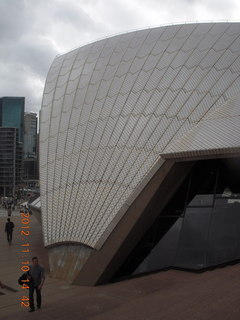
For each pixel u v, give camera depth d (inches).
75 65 914.1
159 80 696.4
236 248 474.9
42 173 737.6
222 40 693.9
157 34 824.3
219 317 293.7
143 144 606.5
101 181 615.5
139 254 525.3
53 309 376.2
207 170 530.0
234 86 587.8
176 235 512.1
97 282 478.9
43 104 880.3
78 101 802.8
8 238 826.8
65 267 534.6
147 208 506.9
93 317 340.5
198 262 472.1
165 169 509.4
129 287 430.9
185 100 621.3
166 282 432.1
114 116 703.7
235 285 377.1
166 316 311.0
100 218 550.9
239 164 506.6
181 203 533.3
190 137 527.2
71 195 640.4
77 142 725.3
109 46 892.0
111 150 650.2
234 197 493.4
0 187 5541.3
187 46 730.8
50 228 612.1
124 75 768.3
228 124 507.2
